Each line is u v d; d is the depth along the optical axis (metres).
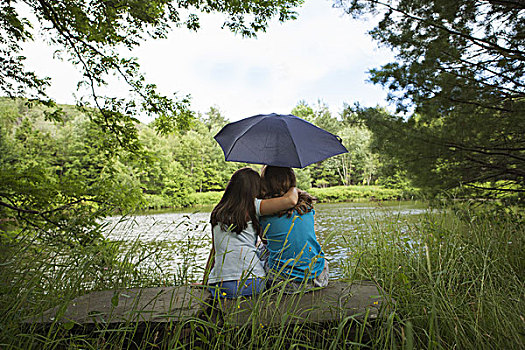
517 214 3.68
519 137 4.62
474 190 4.95
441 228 2.67
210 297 1.78
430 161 4.99
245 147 2.12
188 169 42.94
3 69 4.75
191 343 1.32
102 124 5.22
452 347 1.33
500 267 2.21
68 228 1.96
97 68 5.05
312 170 49.88
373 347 1.32
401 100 5.12
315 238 2.00
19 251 1.68
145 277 2.67
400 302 1.70
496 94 4.38
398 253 2.34
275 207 1.94
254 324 1.31
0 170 3.85
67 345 1.30
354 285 2.01
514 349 1.30
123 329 1.28
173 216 20.38
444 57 4.57
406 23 4.89
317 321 1.47
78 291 1.68
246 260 1.87
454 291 1.83
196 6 5.22
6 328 1.24
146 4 4.64
